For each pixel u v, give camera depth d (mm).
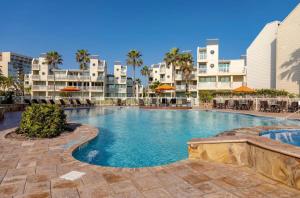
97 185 3521
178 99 29297
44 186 3480
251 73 31109
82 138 7309
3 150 5691
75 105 28969
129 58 46656
